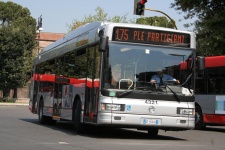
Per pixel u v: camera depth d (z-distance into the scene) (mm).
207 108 18609
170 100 12133
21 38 46344
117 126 11891
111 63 11891
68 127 17141
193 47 12750
